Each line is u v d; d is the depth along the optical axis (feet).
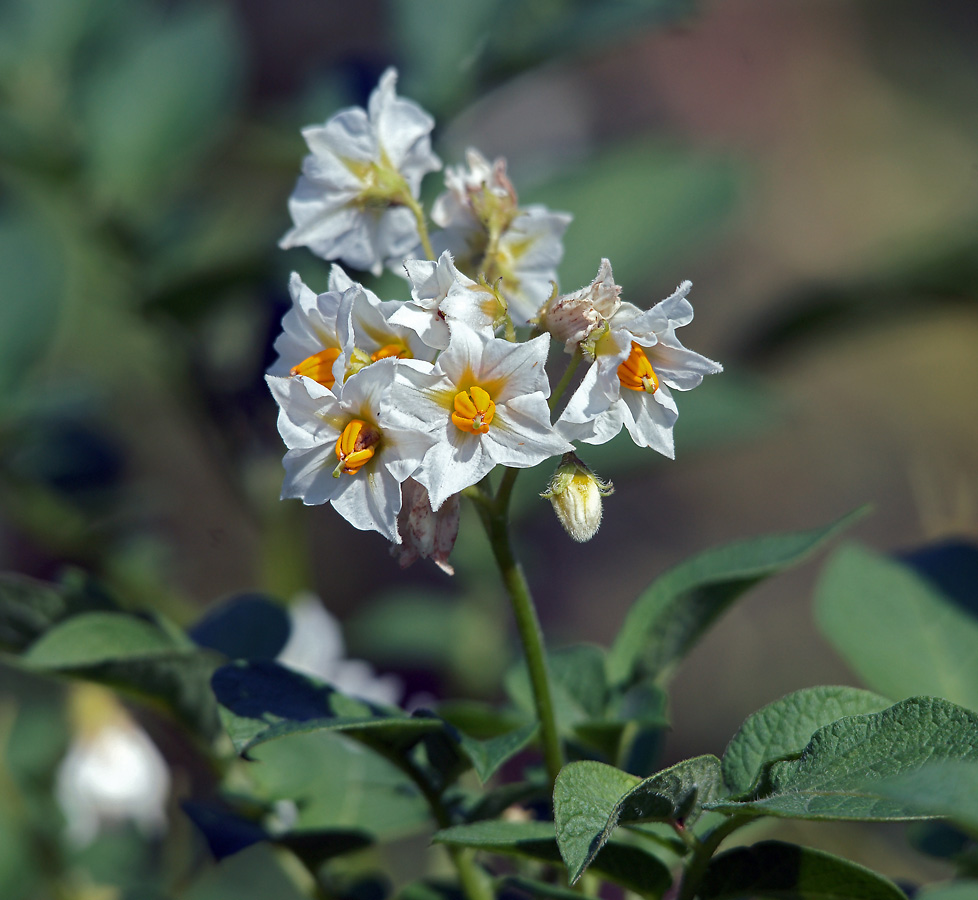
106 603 2.16
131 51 2.92
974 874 2.04
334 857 2.10
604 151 3.19
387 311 1.96
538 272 2.10
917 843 2.09
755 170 3.19
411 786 2.12
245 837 2.06
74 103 2.89
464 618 3.04
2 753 2.47
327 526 5.35
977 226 3.23
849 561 2.16
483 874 2.04
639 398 1.97
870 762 1.87
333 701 1.99
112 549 2.93
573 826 1.85
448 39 2.89
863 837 2.55
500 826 1.92
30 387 2.85
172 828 2.50
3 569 4.05
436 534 1.97
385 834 2.09
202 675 2.10
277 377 1.96
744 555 2.12
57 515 2.88
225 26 2.96
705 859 1.92
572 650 2.14
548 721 1.99
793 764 1.89
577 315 1.96
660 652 2.12
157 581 2.97
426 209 2.47
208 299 2.72
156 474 4.97
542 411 1.94
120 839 2.48
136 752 2.49
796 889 1.92
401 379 1.94
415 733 2.00
